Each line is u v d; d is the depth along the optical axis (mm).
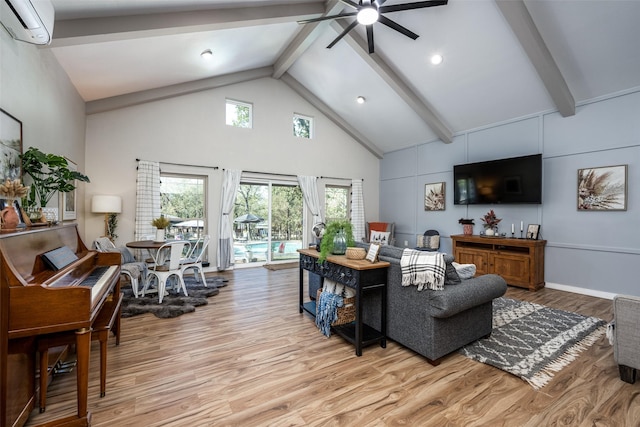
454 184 5797
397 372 2135
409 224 7078
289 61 5445
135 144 4945
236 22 3547
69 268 1842
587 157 4152
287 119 6477
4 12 1920
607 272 3967
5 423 1278
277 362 2266
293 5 3934
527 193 4672
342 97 6309
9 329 1284
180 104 5312
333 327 2732
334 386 1959
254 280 4883
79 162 4199
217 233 5645
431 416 1674
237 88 5855
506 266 4645
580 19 3295
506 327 2926
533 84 4281
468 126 5648
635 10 3029
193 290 4121
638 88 3695
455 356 2375
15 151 2311
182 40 3768
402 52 4617
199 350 2443
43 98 2904
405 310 2402
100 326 1848
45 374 1661
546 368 2166
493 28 3723
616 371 2133
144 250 4848
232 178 5754
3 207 1999
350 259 2672
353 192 7434
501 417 1667
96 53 3422
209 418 1647
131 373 2092
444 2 2953
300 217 6750
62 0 2541
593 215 4105
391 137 7043
